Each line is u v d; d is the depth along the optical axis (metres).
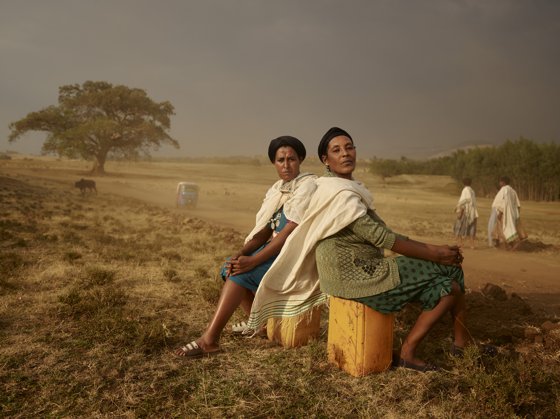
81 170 61.31
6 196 16.69
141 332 3.42
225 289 3.29
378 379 2.86
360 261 2.93
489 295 5.06
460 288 2.97
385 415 2.46
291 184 3.42
